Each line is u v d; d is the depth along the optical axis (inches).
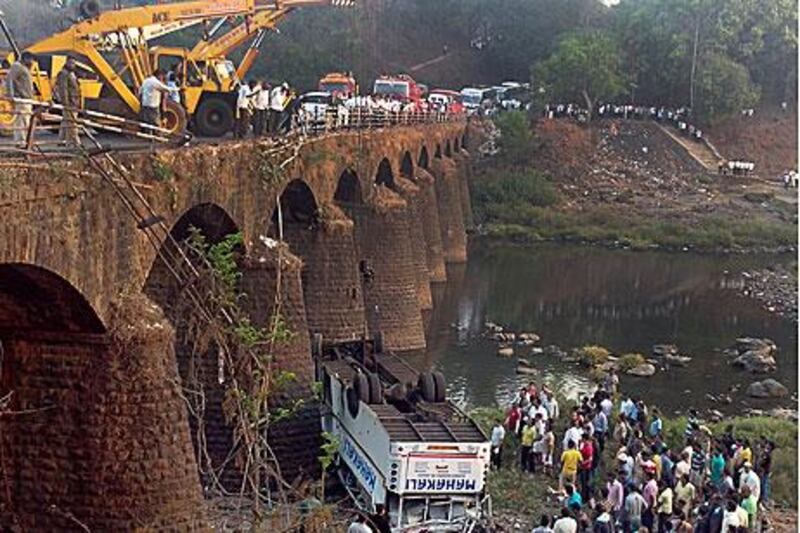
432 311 2596.0
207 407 1142.3
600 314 2669.8
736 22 4781.0
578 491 1270.9
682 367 2187.5
